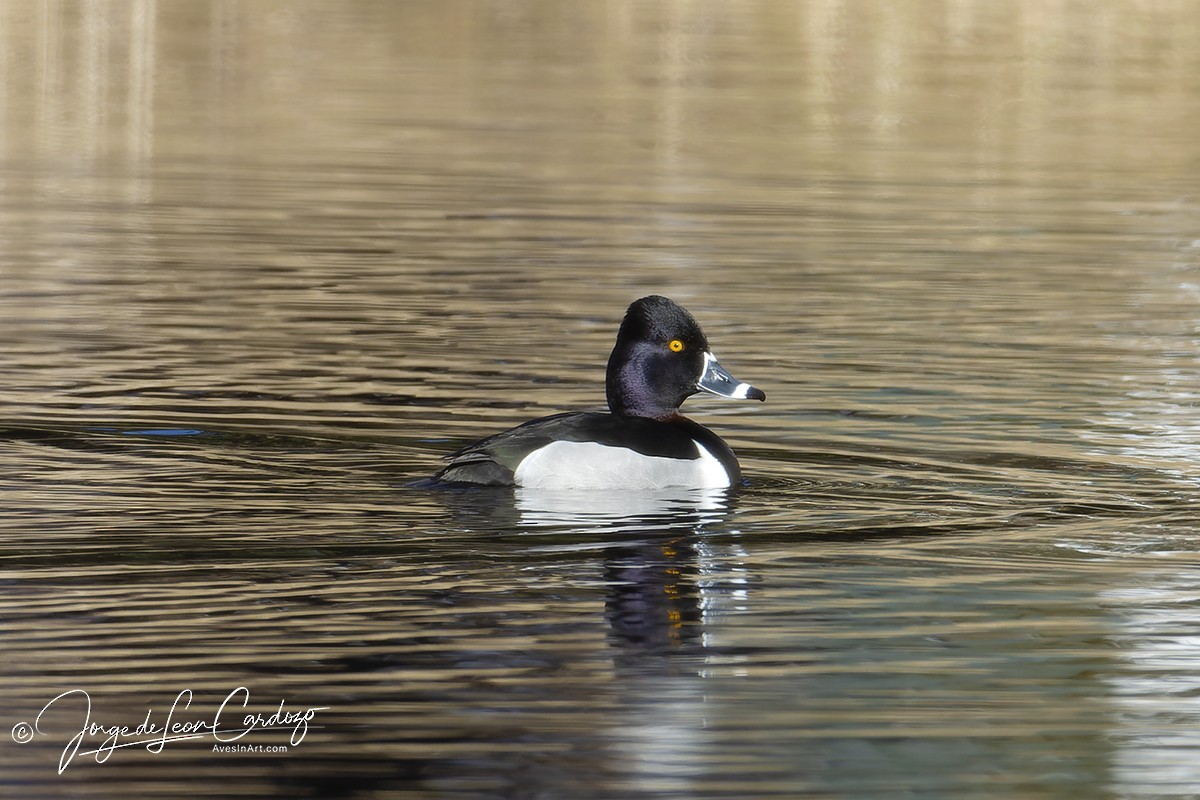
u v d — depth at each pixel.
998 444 14.74
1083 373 17.48
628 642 10.02
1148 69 40.03
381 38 42.44
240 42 41.16
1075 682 9.65
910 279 22.11
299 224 24.56
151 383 16.17
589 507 12.63
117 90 35.28
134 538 11.59
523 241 23.84
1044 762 8.67
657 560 11.50
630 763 8.55
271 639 9.91
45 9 43.78
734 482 13.40
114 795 8.19
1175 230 25.75
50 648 9.70
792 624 10.41
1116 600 10.92
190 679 9.35
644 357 14.01
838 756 8.67
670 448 13.23
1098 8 45.97
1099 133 33.75
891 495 13.20
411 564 11.25
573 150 30.94
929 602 10.84
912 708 9.27
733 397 13.98
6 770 8.39
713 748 8.74
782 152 31.38
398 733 8.80
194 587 10.70
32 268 21.31
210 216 24.94
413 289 20.83
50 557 11.16
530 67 39.31
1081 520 12.63
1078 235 25.20
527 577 11.09
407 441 14.45
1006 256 23.69
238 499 12.54
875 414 15.74
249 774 8.38
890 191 28.20
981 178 29.48
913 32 43.34
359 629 10.09
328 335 18.44
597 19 45.06
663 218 25.64
